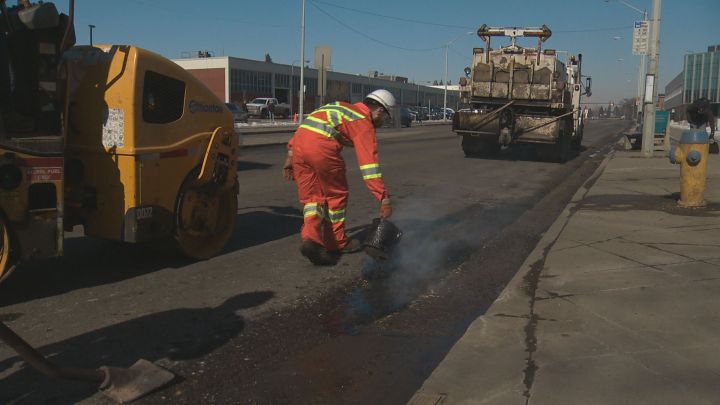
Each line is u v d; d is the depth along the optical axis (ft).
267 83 253.44
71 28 15.72
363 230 25.50
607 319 13.98
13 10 15.78
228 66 232.32
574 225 25.05
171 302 16.14
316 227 19.30
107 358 12.67
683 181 29.14
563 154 61.00
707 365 11.50
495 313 14.49
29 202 15.11
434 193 37.47
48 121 15.83
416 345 13.64
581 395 10.40
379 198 18.06
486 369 11.50
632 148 72.28
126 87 16.87
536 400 10.25
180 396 11.19
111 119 17.11
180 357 12.83
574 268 18.35
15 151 14.62
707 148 28.50
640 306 14.82
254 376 12.04
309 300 16.58
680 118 196.54
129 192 17.25
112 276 18.29
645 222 25.49
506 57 60.23
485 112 60.64
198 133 19.54
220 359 12.77
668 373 11.18
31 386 11.37
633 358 11.84
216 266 19.67
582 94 81.35
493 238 24.79
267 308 15.88
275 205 31.32
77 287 17.15
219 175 20.42
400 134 113.50
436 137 103.60
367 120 18.06
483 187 40.88
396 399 11.17
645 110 59.67
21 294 16.43
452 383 10.98
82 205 17.70
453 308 16.16
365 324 14.92
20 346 9.52
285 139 81.35
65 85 15.87
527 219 29.25
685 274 17.46
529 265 18.85
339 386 11.67
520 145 81.05
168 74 18.20
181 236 19.35
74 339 13.58
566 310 14.64
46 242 15.56
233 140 21.26
